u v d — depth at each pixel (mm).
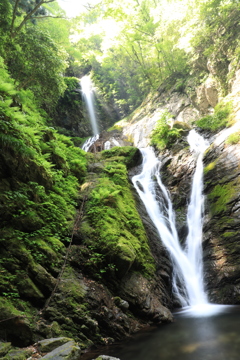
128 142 20984
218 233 9531
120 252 6945
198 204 10914
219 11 17000
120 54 29156
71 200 8766
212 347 4871
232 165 10781
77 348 4578
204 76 19422
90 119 29172
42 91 14352
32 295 5184
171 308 7922
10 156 6418
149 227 10031
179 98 21438
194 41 18672
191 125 18109
